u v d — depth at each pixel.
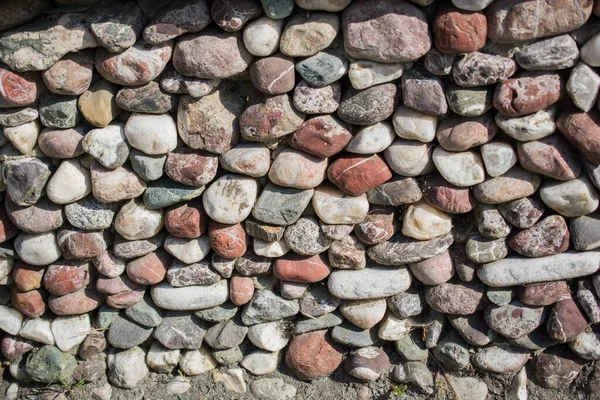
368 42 2.11
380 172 2.30
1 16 2.12
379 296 2.50
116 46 2.13
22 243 2.45
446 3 2.09
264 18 2.13
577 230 2.35
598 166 2.23
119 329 2.60
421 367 2.62
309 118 2.26
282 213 2.35
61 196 2.33
